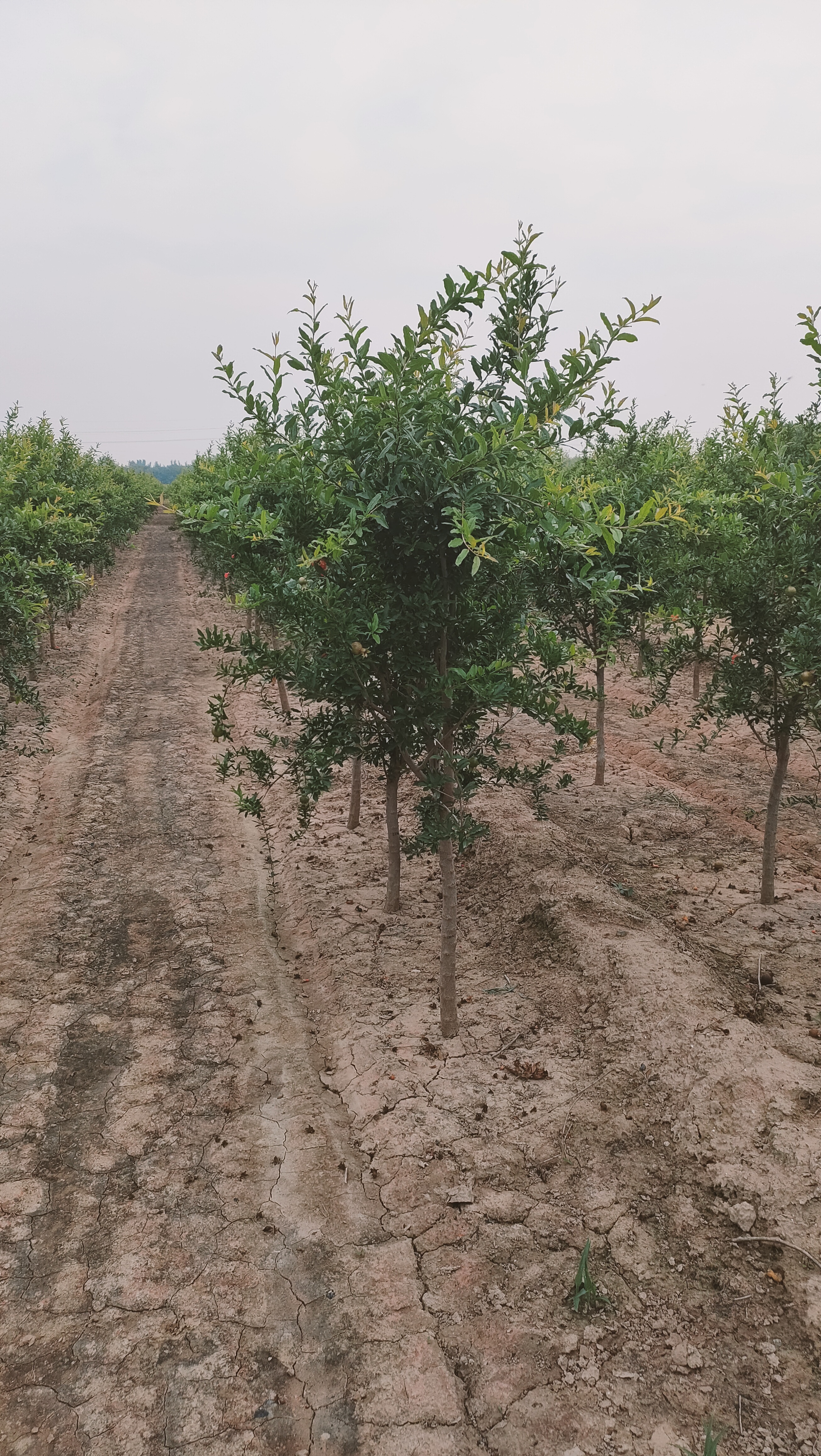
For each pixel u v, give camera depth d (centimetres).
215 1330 392
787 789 1061
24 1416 352
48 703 1540
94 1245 443
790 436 991
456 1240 436
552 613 966
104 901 844
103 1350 383
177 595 2966
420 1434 340
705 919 754
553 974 661
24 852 962
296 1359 376
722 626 764
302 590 479
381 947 739
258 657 550
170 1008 668
